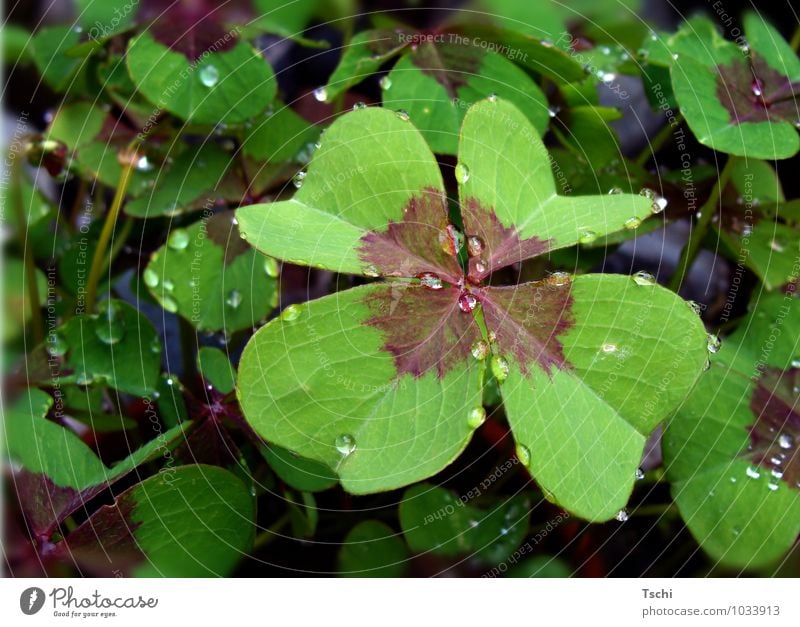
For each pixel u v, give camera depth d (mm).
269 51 417
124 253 405
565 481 344
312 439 344
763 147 380
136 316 380
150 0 399
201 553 367
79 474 364
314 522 374
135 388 376
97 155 402
